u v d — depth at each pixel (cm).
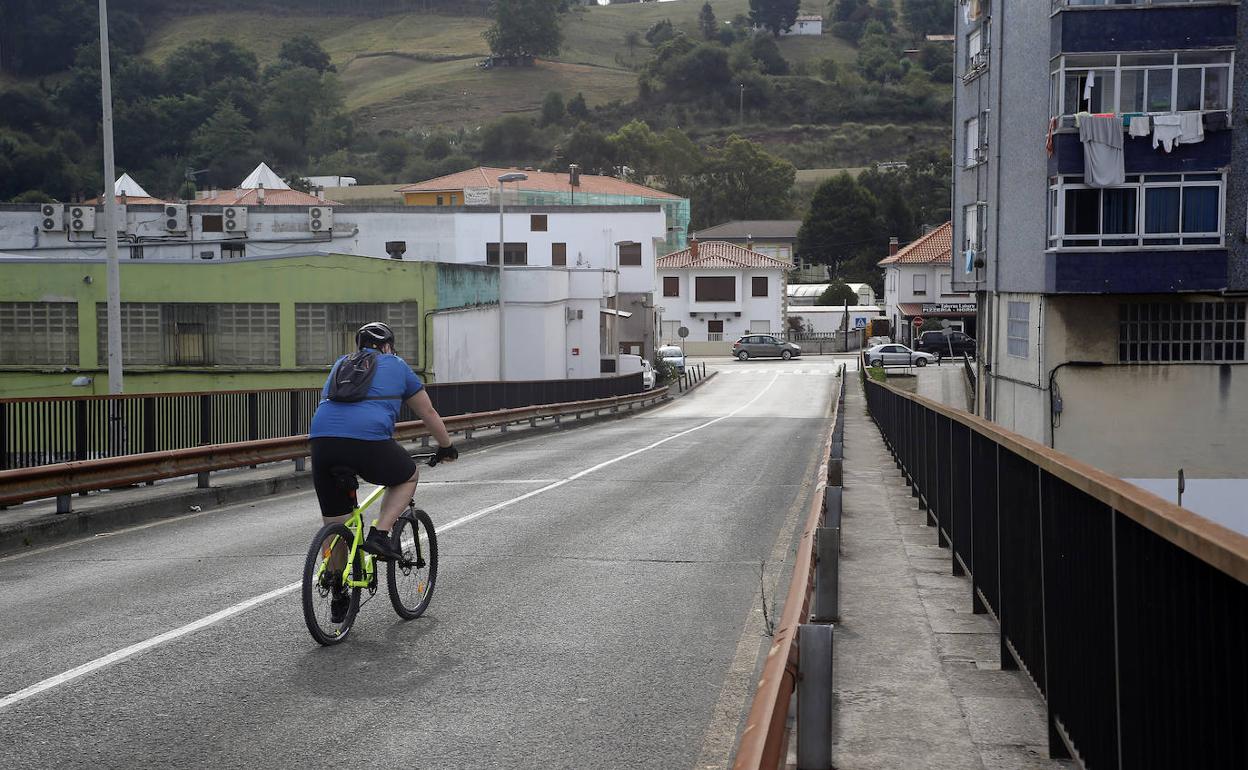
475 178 8919
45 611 848
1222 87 2684
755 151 14262
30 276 3475
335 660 707
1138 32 2677
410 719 594
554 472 1948
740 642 761
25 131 12888
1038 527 546
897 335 8456
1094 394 2795
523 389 3588
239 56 16688
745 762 316
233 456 1605
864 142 17125
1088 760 432
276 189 9012
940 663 676
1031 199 2936
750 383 6425
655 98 18425
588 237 6356
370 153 16200
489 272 4544
